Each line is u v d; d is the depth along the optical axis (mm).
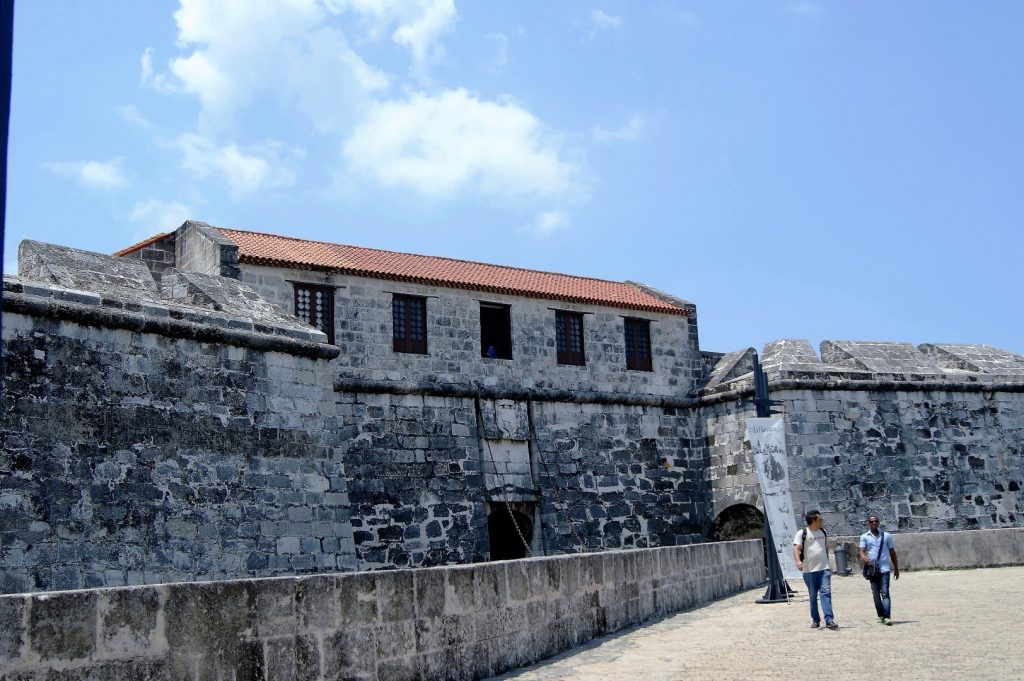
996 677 9984
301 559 21484
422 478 29469
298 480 21969
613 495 33469
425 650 10758
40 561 17281
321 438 22703
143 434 19391
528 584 13219
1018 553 27016
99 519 18312
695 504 35312
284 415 22078
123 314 19391
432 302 31109
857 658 11859
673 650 13508
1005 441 34219
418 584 10836
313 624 9234
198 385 20578
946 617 16016
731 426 34750
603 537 32812
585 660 12945
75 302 18719
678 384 36156
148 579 18750
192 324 20562
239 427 21125
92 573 17953
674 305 36906
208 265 27844
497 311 33344
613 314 35156
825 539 15766
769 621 16906
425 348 30672
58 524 17688
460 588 11594
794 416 31984
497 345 33375
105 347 19156
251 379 21625
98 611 7258
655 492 34469
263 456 21438
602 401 33938
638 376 35125
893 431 32875
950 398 33844
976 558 26922
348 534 22578
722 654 12812
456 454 30406
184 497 19766
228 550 20250
